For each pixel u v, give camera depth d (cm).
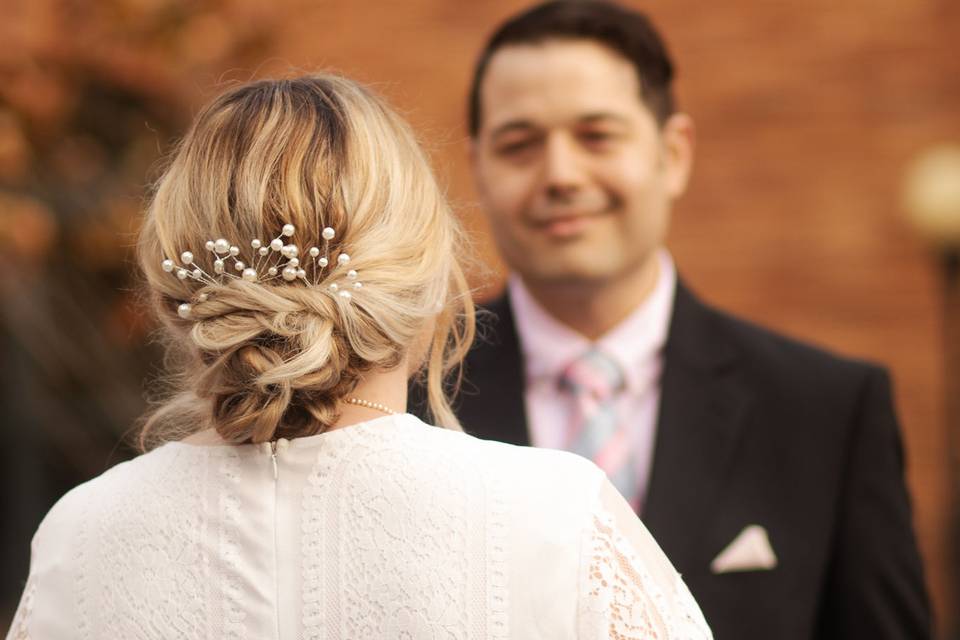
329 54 786
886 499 270
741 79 761
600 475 153
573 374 287
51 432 608
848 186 747
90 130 526
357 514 145
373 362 151
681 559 263
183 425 173
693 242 766
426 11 784
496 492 146
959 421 730
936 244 716
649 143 281
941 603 723
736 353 286
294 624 142
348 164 151
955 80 736
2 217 477
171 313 157
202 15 511
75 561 154
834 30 751
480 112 291
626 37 282
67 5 498
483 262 195
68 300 545
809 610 262
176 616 146
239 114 155
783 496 271
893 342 738
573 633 142
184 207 152
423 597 140
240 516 148
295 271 147
